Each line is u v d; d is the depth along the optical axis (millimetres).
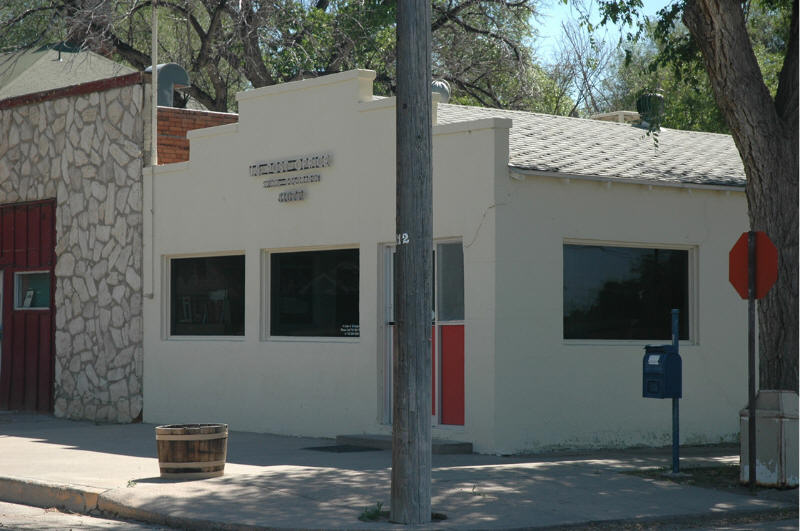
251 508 10039
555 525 9453
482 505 10172
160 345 18156
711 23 12602
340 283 15844
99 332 19078
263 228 16703
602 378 14680
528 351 13969
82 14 28453
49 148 20094
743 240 11648
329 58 33125
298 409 16109
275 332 16703
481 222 13883
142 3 32438
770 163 12562
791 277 12562
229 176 17250
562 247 14398
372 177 15242
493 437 13656
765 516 10422
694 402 15594
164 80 20219
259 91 16859
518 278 13922
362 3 31406
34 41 29000
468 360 13992
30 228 20438
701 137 19516
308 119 16156
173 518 9844
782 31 17703
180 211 17953
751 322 11461
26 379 20422
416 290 9398
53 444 15289
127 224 18703
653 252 15539
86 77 26641
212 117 19875
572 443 14312
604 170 14961
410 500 9352
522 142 15742
